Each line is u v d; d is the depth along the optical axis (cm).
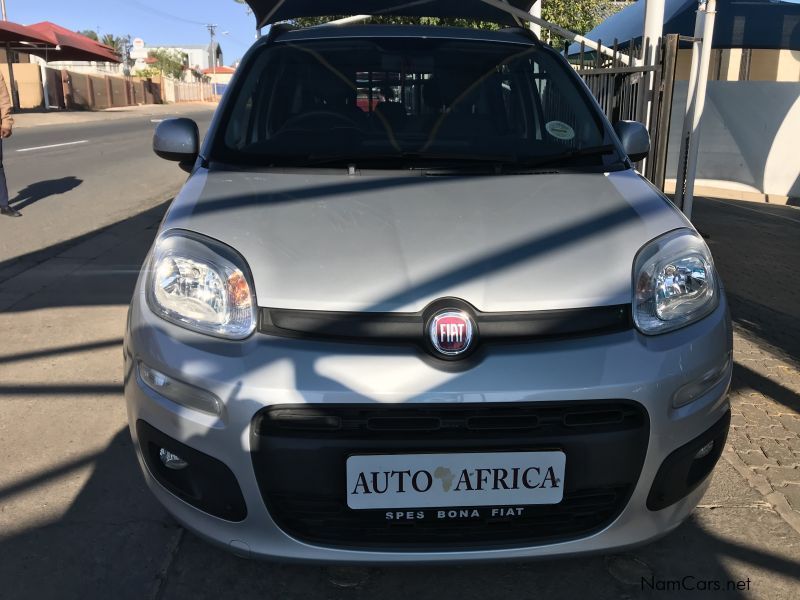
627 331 188
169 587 211
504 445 177
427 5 509
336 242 199
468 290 183
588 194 230
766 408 330
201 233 202
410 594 209
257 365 178
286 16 507
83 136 1895
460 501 180
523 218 213
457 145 266
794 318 466
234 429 177
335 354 177
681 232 209
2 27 2459
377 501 179
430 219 210
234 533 187
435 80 292
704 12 615
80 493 257
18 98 2922
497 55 309
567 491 182
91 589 209
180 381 183
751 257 639
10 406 324
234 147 262
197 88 6862
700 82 627
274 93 285
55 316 448
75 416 315
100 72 6234
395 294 183
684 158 651
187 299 190
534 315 183
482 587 212
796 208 959
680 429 187
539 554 187
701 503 253
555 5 1140
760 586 212
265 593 209
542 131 279
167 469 196
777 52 1262
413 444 176
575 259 195
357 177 241
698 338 192
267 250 196
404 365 176
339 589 211
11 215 765
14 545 228
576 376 177
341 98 284
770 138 1041
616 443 181
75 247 632
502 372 176
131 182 1055
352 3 503
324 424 177
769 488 262
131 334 200
